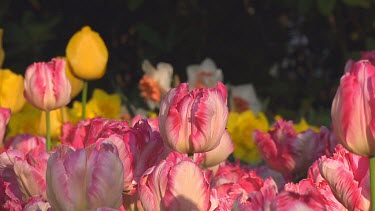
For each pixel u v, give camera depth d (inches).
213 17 536.1
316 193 79.1
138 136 115.6
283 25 555.8
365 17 550.0
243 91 325.1
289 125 172.7
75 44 222.5
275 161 170.9
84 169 91.6
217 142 117.3
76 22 532.4
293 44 569.0
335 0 476.4
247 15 542.9
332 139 166.9
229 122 257.0
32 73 179.5
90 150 93.0
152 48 508.7
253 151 254.4
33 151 161.5
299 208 77.7
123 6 533.6
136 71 530.6
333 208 109.7
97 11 535.2
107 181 91.6
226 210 110.6
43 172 123.9
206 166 147.1
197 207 102.4
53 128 222.7
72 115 245.0
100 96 284.0
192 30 524.4
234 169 153.3
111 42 536.7
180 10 534.3
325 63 569.6
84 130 143.1
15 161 122.1
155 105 311.7
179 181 101.9
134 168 115.0
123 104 318.0
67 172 91.4
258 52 542.9
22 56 492.1
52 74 179.2
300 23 561.6
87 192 91.4
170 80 303.9
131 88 524.1
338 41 558.9
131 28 537.6
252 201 80.4
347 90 96.4
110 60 529.3
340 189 104.6
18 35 480.1
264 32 548.7
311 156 168.9
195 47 523.2
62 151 94.0
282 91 531.8
